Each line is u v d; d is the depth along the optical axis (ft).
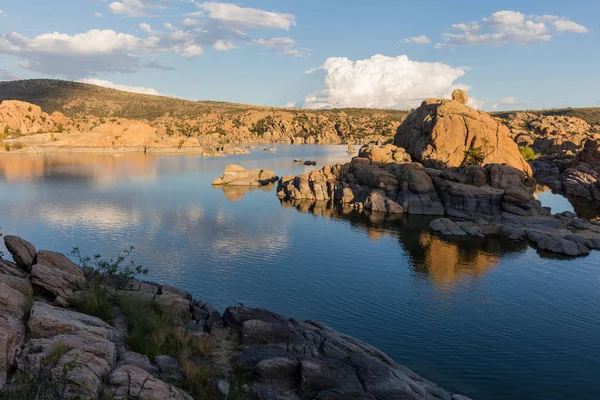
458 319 115.24
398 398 55.42
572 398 80.07
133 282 81.76
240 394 51.03
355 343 76.38
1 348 40.78
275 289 133.80
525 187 265.54
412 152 376.48
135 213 238.89
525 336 105.70
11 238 70.59
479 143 344.49
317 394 52.19
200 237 192.03
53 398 35.50
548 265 165.37
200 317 73.97
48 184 333.62
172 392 42.29
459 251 183.93
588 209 296.10
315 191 312.09
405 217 254.06
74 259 155.33
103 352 46.09
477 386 82.99
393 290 136.05
